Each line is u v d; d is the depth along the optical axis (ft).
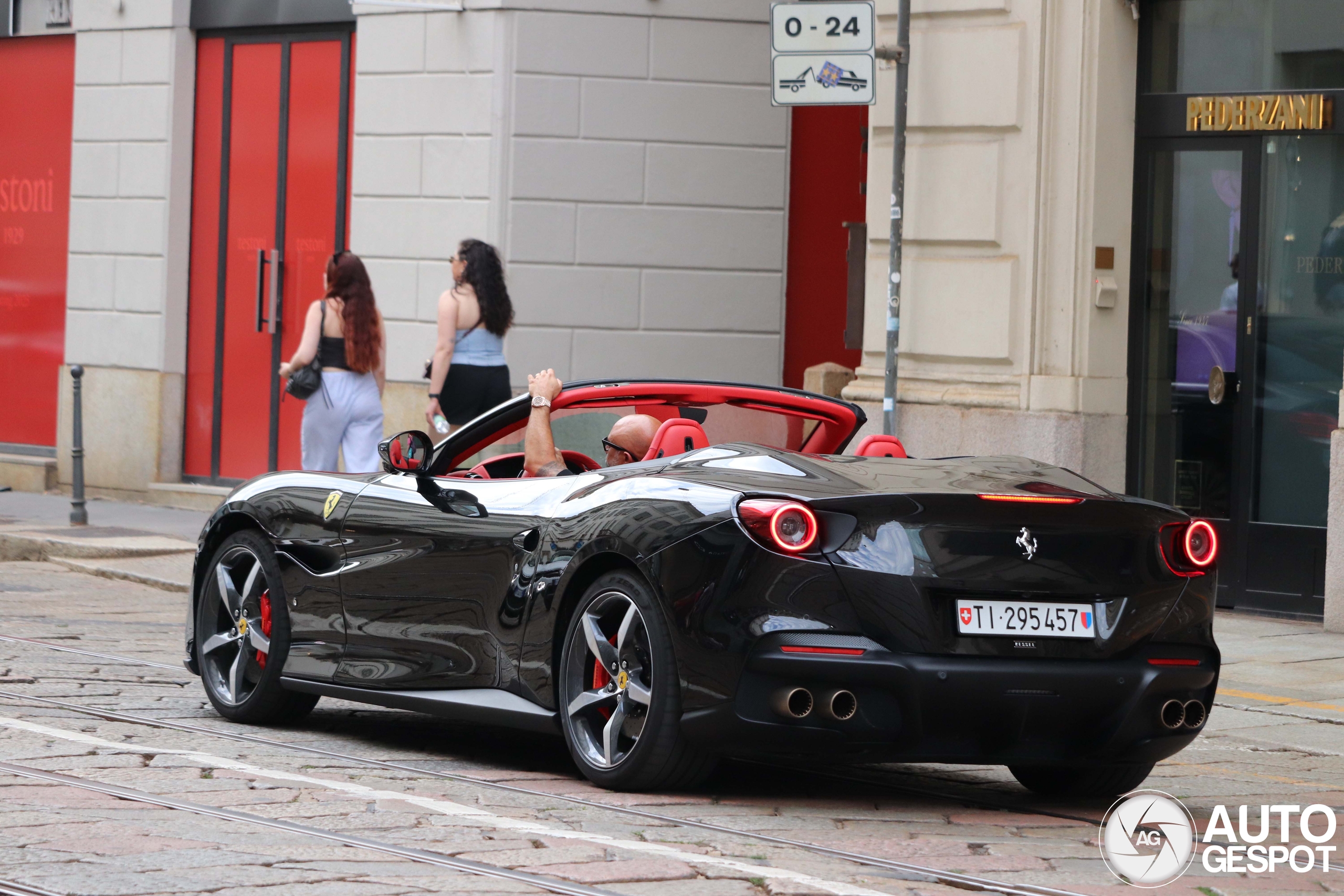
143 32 101.45
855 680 32.58
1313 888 30.53
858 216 91.76
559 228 87.92
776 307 90.94
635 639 35.14
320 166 96.22
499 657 38.27
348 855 29.43
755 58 90.17
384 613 41.04
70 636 59.16
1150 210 72.84
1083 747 34.30
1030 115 72.18
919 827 34.19
